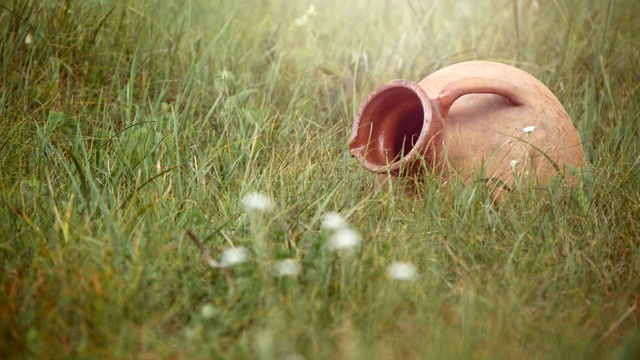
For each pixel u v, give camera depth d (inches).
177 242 54.0
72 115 69.4
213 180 62.7
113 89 73.2
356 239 51.8
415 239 55.8
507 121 59.7
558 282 53.8
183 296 50.9
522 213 58.1
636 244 58.2
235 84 73.0
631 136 68.8
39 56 72.1
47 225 55.2
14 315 48.5
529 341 49.3
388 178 59.4
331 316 49.9
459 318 50.1
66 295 49.4
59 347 47.3
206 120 68.7
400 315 50.2
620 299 52.6
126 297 49.1
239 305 49.8
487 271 54.3
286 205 59.0
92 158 63.5
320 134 69.1
